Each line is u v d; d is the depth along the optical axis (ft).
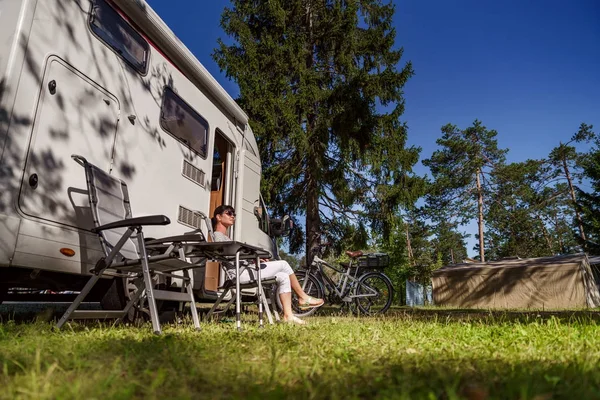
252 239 20.95
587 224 86.53
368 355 7.11
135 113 13.58
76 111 11.35
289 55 44.96
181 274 15.44
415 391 4.62
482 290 53.52
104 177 11.69
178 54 15.83
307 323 14.39
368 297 24.76
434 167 111.24
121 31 13.19
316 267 24.85
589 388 4.67
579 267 49.55
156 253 12.96
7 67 9.76
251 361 6.53
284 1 48.14
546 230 130.72
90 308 20.88
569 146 114.01
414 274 92.68
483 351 7.76
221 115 19.30
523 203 112.27
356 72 46.50
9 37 9.94
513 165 105.50
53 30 10.82
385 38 48.14
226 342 8.25
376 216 46.62
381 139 45.47
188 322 14.60
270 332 10.41
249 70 45.06
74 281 12.42
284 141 43.42
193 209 16.56
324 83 47.37
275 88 44.06
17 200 9.68
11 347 6.94
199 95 17.47
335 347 7.75
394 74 45.88
